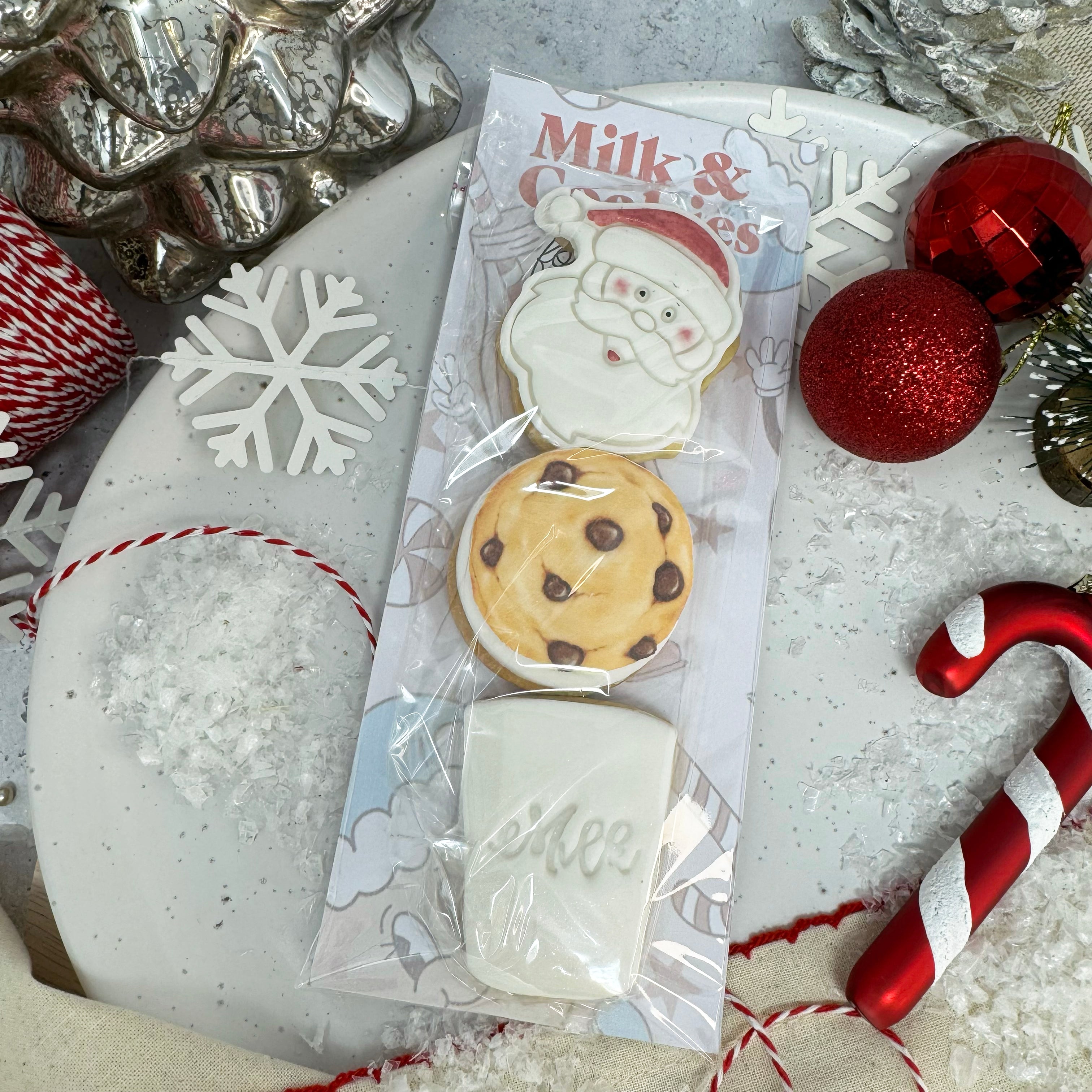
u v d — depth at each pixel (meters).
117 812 0.27
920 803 0.28
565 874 0.25
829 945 0.27
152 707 0.27
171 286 0.33
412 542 0.27
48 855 0.26
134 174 0.28
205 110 0.26
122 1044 0.25
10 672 0.34
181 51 0.25
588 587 0.25
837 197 0.30
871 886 0.28
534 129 0.28
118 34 0.25
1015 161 0.26
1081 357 0.27
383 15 0.30
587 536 0.25
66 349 0.29
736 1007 0.26
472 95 0.38
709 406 0.28
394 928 0.26
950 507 0.29
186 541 0.28
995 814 0.27
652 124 0.29
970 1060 0.26
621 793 0.25
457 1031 0.26
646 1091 0.26
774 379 0.28
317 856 0.27
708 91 0.31
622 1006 0.26
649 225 0.27
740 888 0.28
